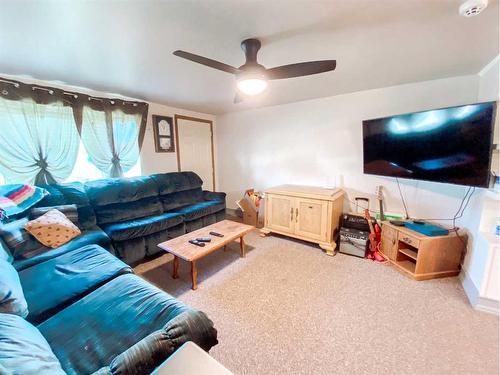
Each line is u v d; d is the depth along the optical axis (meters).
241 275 2.37
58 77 2.36
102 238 2.28
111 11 1.27
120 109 3.11
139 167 3.49
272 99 3.43
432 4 1.26
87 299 1.35
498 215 1.86
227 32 1.53
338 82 2.65
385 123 2.56
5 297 1.07
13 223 1.91
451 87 2.51
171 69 2.16
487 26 1.48
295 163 3.76
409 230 2.39
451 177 2.02
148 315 1.21
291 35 1.58
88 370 0.94
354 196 3.24
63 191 2.48
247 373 1.34
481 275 1.80
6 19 1.32
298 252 2.89
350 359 1.42
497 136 1.90
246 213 3.90
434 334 1.59
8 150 2.28
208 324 1.12
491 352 1.44
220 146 4.75
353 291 2.08
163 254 2.91
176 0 1.18
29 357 0.76
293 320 1.75
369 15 1.36
